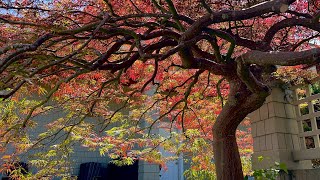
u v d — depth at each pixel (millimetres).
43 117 7340
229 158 3908
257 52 2863
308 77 4578
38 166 6316
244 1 4375
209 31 3330
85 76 4672
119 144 5699
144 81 5422
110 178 8586
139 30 4383
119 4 4117
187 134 5820
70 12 3574
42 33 3318
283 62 2539
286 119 4758
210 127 6004
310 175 4316
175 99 5660
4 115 4559
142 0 4188
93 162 8461
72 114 5422
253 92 3477
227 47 4957
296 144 4719
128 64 3699
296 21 3836
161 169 8828
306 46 5156
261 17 4344
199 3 4230
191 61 3553
